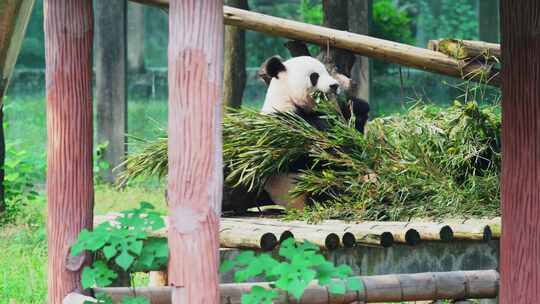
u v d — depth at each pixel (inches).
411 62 492.4
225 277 407.5
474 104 470.3
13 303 440.1
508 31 298.7
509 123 301.1
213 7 277.9
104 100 824.9
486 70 476.4
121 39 821.2
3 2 348.5
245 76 674.2
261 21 516.1
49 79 334.3
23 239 589.6
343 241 389.1
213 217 282.0
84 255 329.4
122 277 364.2
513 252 303.1
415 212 442.0
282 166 476.1
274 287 324.5
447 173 460.8
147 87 979.9
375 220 441.1
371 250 406.9
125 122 824.3
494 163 463.2
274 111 492.4
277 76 498.0
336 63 516.7
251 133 468.8
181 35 277.4
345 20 604.1
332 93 487.2
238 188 477.1
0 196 669.3
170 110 281.6
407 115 498.0
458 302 350.0
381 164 459.5
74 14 334.0
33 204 758.5
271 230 403.2
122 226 307.3
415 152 460.8
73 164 332.2
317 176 467.8
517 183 300.7
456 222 414.9
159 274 432.5
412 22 1417.3
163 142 486.9
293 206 477.4
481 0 1034.1
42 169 794.8
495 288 350.6
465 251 412.2
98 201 727.7
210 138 279.6
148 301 311.1
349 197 454.6
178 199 281.7
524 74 296.0
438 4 1412.4
